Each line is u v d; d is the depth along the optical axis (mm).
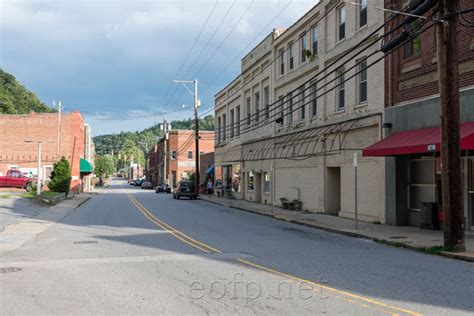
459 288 7902
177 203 37312
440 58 12023
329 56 24922
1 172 52188
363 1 21875
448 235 11906
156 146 109625
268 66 34844
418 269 9773
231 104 46438
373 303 6840
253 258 11000
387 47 14828
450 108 11922
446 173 11984
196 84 48594
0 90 79438
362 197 21172
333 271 9398
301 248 12922
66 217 23797
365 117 20891
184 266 9914
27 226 19000
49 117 53719
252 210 28062
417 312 6359
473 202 15586
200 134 83688
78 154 56281
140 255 11492
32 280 8609
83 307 6684
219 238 15117
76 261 10703
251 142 38594
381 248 13250
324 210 25000
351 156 22250
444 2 11930
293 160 29469
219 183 49250
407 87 18250
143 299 7109
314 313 6301
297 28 29203
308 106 27406
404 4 18391
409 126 17875
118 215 25000
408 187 18562
